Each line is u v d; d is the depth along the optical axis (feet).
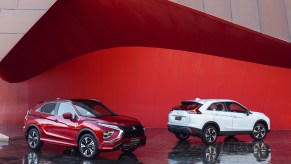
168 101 71.26
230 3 42.22
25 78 75.87
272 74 68.44
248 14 42.14
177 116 46.24
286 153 38.37
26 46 56.59
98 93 73.77
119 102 72.74
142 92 72.28
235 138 53.47
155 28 62.49
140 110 71.82
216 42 61.46
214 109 46.44
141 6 53.57
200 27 55.16
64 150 39.78
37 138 39.27
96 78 74.28
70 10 55.93
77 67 75.31
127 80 73.10
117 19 61.11
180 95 70.95
